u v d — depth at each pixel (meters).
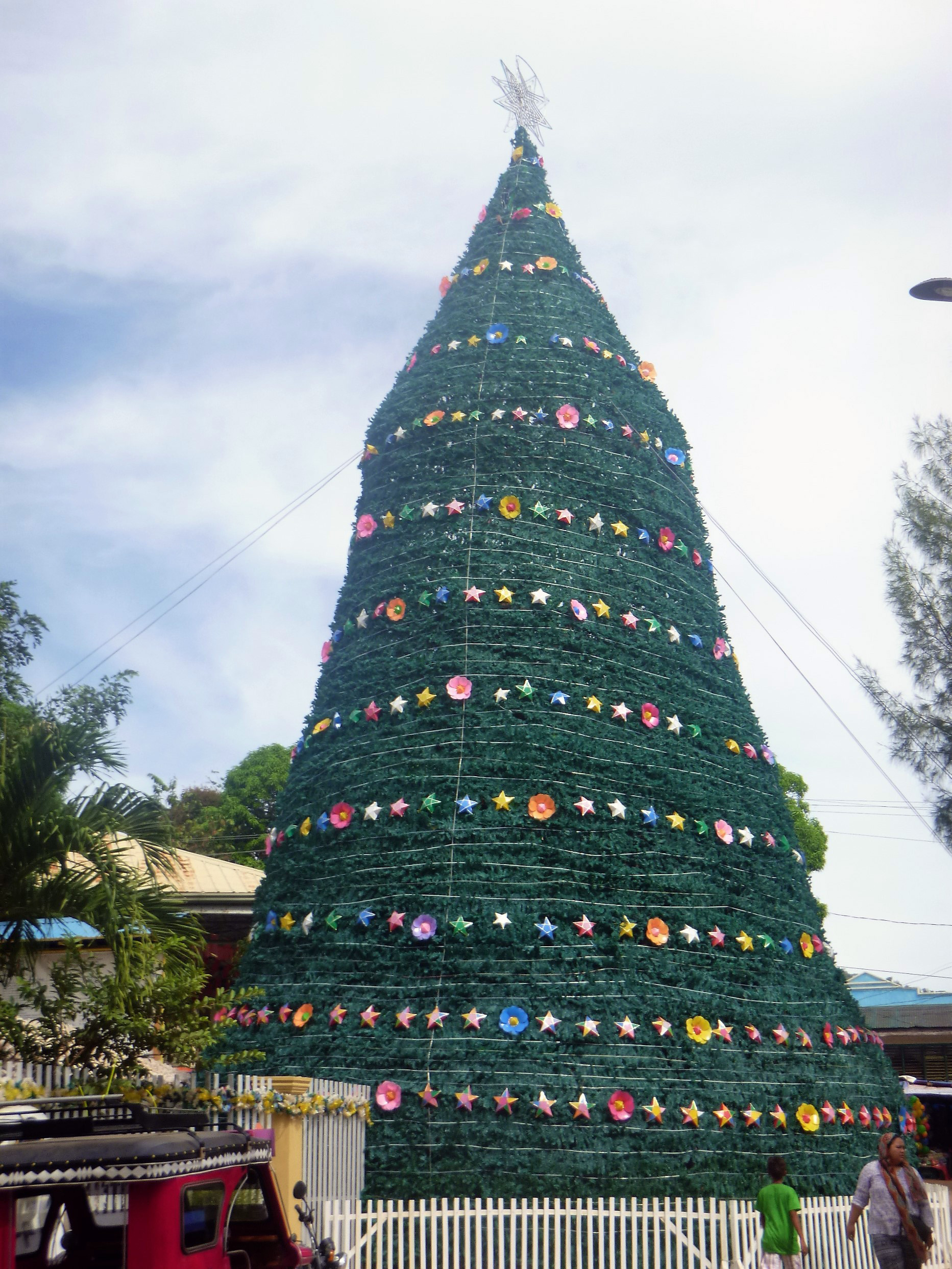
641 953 20.08
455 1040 18.81
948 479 26.33
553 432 25.19
